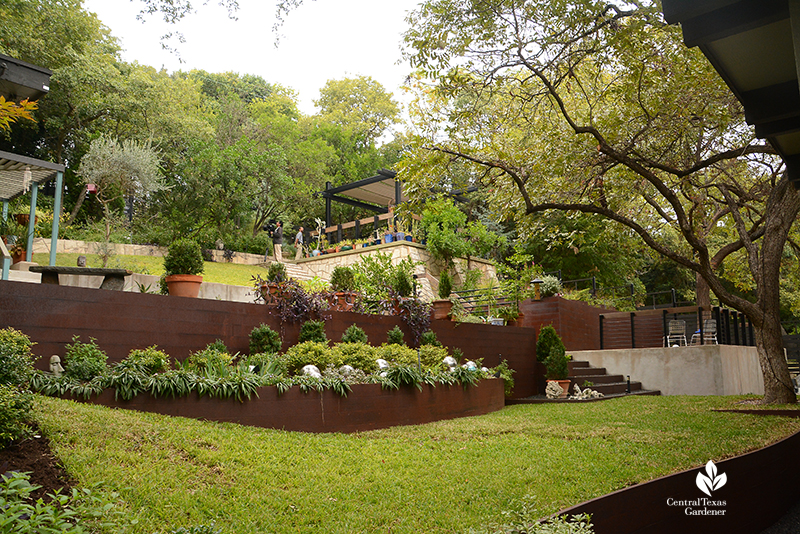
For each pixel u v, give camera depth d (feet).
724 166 41.42
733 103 33.45
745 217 53.72
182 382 20.89
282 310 31.35
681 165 37.42
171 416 20.22
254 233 87.25
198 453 16.69
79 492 12.32
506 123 38.06
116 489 13.20
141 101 77.71
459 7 29.48
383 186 75.77
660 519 16.29
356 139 120.06
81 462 13.80
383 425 27.17
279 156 83.82
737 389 48.06
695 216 46.24
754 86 17.35
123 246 62.13
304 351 28.32
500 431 26.58
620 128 33.53
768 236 35.70
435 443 23.40
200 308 27.58
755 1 13.47
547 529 12.00
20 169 35.09
